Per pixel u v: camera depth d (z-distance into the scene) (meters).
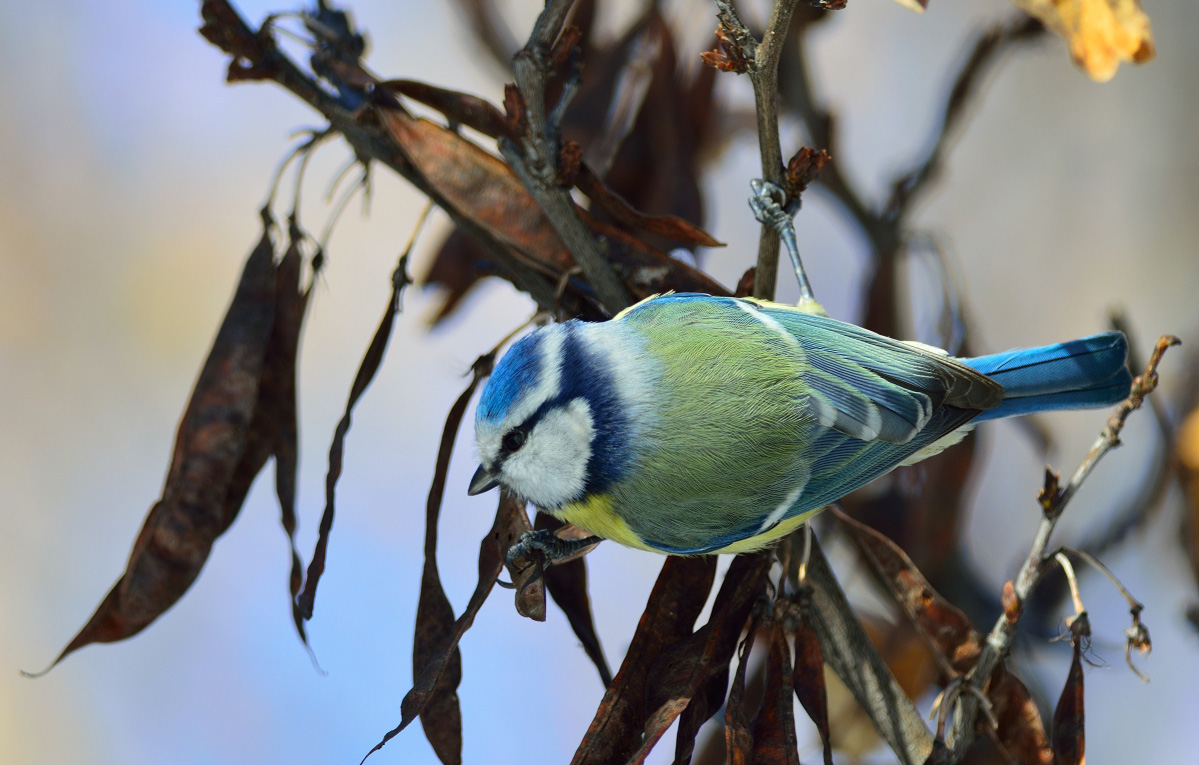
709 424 6.38
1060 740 5.88
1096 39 5.02
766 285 6.80
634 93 8.05
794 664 5.85
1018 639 8.18
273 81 6.72
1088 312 10.91
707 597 6.10
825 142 8.45
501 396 6.44
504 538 5.94
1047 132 11.27
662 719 5.45
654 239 7.68
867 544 6.47
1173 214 10.88
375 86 6.55
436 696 5.79
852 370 6.57
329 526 5.91
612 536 6.63
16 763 10.01
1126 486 9.84
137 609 6.25
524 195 6.72
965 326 8.24
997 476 10.54
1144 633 5.82
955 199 11.30
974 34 9.38
